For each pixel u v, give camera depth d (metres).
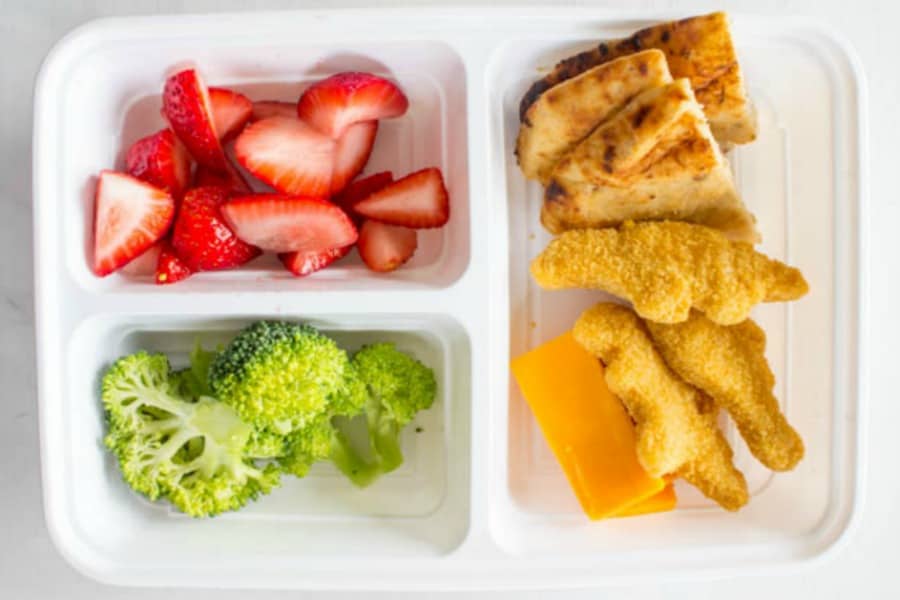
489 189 0.40
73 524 0.40
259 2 0.44
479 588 0.40
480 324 0.40
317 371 0.40
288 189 0.42
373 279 0.42
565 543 0.41
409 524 0.42
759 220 0.43
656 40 0.40
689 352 0.41
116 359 0.42
